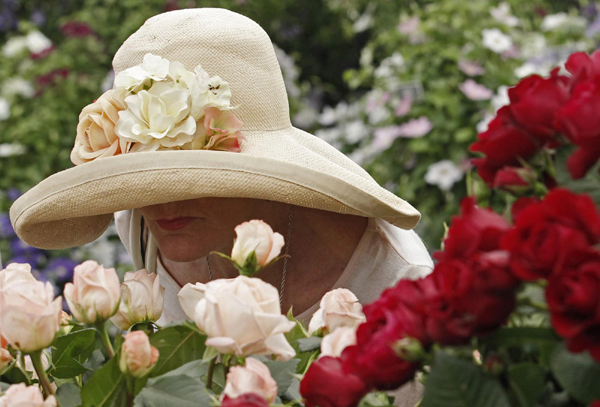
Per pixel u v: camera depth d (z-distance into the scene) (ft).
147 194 4.12
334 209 4.39
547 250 2.09
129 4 19.75
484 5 13.53
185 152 4.08
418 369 2.51
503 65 13.14
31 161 15.67
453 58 12.69
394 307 2.53
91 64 18.35
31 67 17.38
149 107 4.15
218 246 4.58
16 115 15.98
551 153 2.58
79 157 4.37
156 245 5.28
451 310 2.25
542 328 2.34
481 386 2.29
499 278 2.17
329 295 3.25
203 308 2.68
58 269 12.21
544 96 2.42
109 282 2.90
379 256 4.95
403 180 12.93
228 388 2.52
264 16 24.08
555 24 14.11
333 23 27.58
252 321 2.59
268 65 4.81
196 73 4.27
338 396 2.51
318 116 19.01
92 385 2.80
